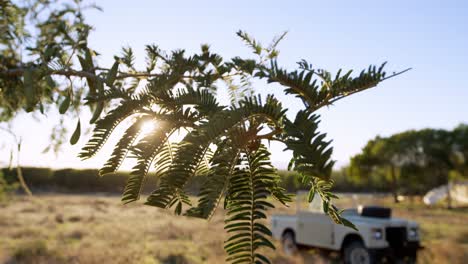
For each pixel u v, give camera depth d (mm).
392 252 7973
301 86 717
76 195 30047
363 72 702
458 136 35625
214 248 10258
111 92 915
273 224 10500
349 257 8422
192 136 712
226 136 730
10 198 4578
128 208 22344
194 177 727
